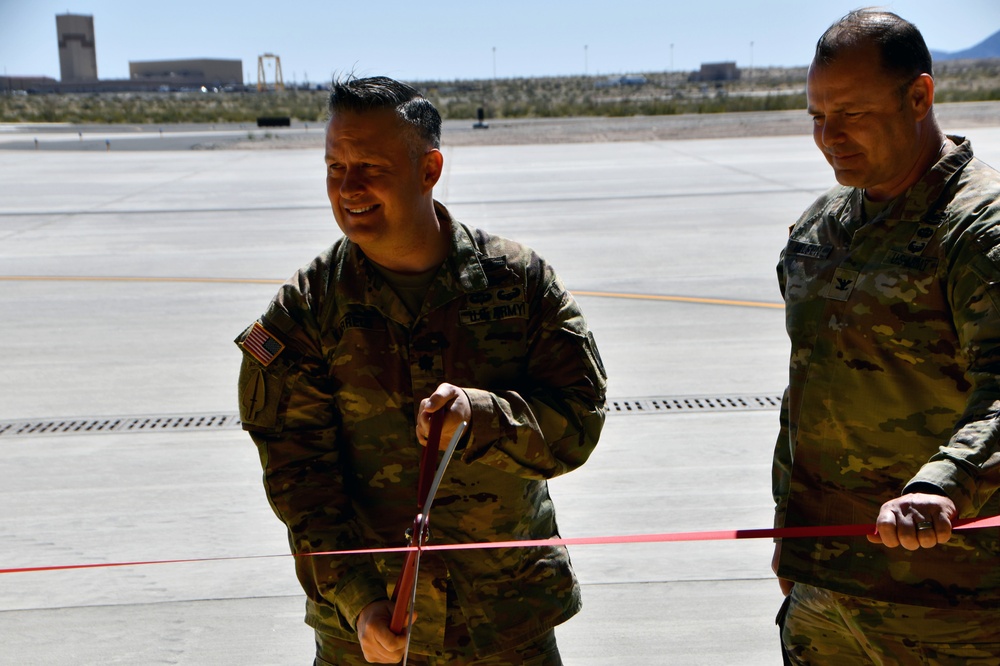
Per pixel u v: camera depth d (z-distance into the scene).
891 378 1.96
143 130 44.12
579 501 4.39
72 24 156.38
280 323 2.04
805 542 2.11
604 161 21.33
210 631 3.40
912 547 1.56
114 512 4.39
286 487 2.03
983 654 1.99
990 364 1.74
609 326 7.43
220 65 164.25
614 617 3.44
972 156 1.98
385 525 2.08
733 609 3.48
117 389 6.20
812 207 2.23
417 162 1.95
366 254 2.06
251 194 16.62
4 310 8.34
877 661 2.06
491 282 2.06
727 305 8.00
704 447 5.01
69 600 3.62
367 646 1.86
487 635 2.06
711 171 18.38
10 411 5.82
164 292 8.95
